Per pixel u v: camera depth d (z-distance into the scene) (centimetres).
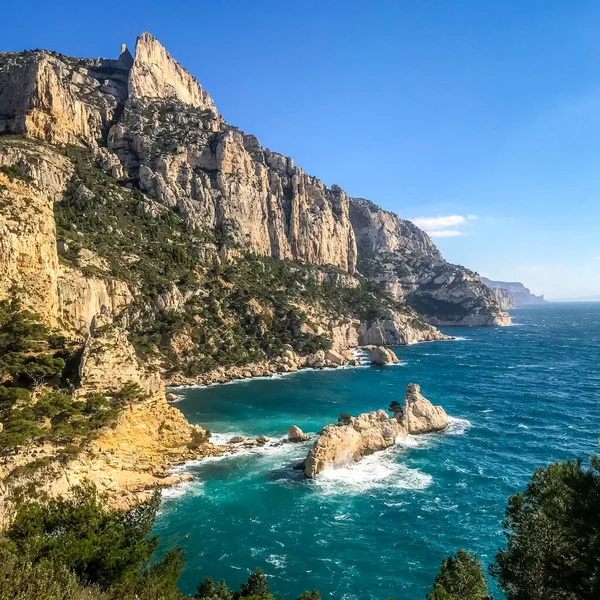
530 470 6394
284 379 12888
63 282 9381
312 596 3497
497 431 8119
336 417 8944
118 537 2456
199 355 12681
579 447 7294
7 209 6284
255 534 4778
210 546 4562
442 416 8331
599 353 18438
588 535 1844
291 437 7512
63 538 2295
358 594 3922
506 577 2675
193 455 6644
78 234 12269
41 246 6456
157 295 12812
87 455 5231
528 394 11119
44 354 5756
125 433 5966
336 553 4481
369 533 4822
